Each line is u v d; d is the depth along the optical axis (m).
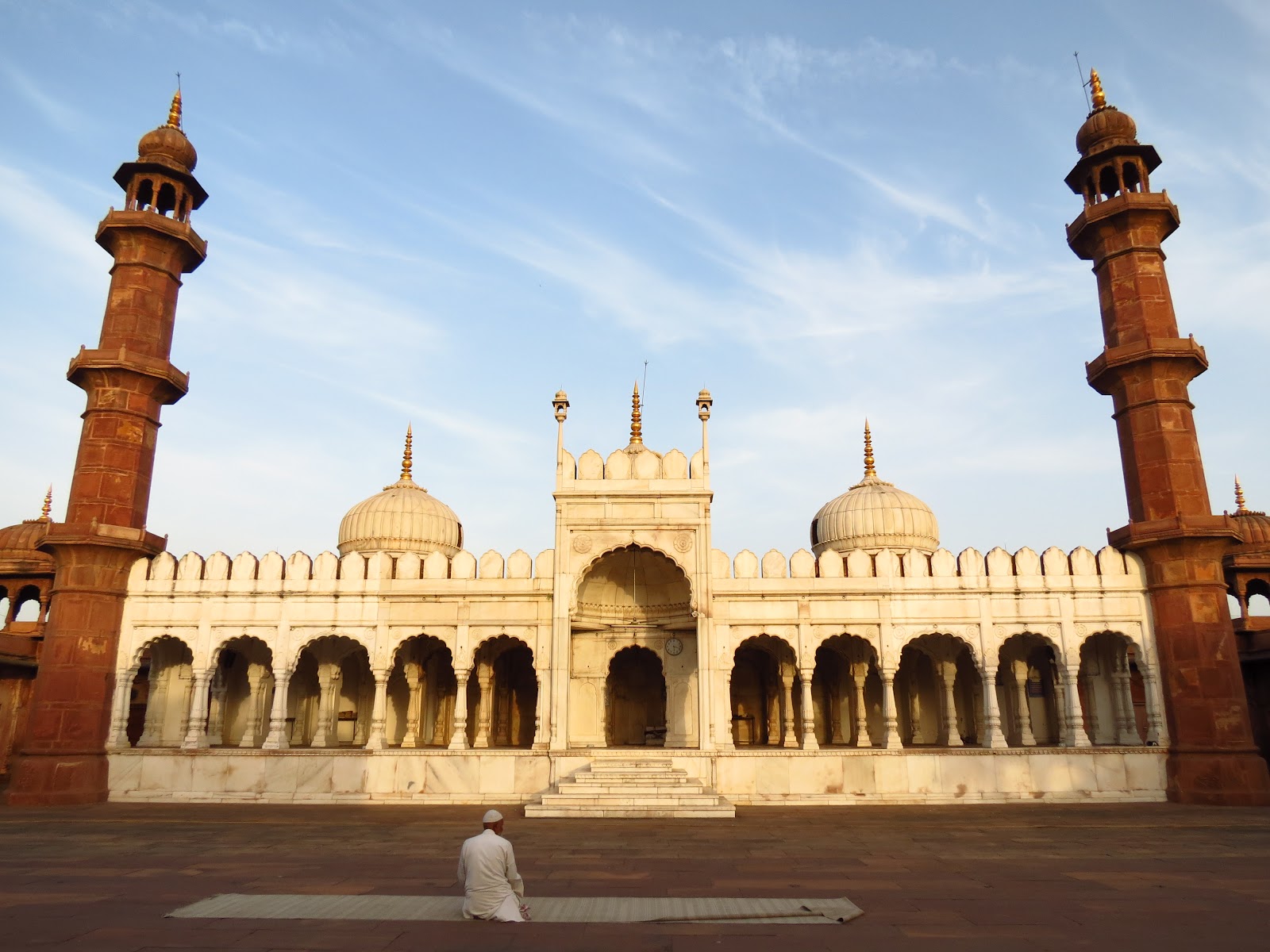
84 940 6.77
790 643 18.56
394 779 17.80
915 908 8.07
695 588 18.23
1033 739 20.56
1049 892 8.77
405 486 26.11
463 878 7.73
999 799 17.47
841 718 22.03
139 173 19.91
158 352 19.52
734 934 7.06
